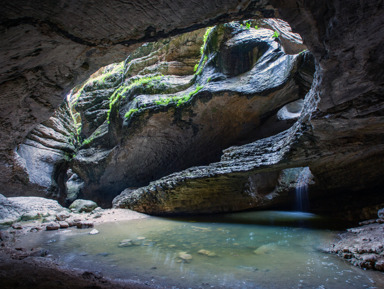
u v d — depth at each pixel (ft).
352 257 14.93
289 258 15.72
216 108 39.63
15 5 10.09
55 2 10.28
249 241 20.79
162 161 50.72
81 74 18.37
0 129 23.54
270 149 29.60
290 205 45.14
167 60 49.26
